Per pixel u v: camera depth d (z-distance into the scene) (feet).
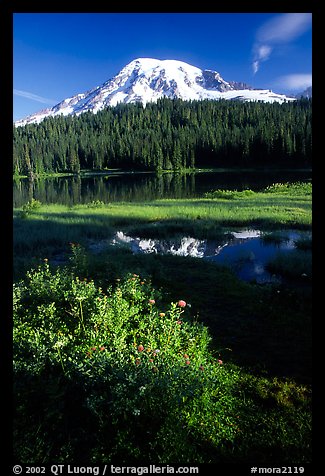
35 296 21.57
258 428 12.04
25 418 11.15
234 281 29.14
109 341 15.46
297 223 59.26
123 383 11.34
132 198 118.42
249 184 154.61
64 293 20.88
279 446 11.12
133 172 318.24
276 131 291.58
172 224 61.26
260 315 21.63
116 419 11.03
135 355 13.82
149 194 131.23
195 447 10.52
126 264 33.35
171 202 94.17
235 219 63.87
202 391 12.39
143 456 10.09
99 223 62.54
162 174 274.77
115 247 45.37
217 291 26.37
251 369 15.74
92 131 453.58
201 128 378.94
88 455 9.96
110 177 271.28
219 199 98.12
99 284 26.22
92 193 144.36
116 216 70.28
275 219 62.54
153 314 18.20
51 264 37.55
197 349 15.81
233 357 16.78
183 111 477.36
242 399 13.62
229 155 316.81
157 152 314.14
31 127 474.90
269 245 47.96
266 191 118.21
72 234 52.60
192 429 11.46
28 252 42.52
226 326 20.21
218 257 42.68
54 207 86.94
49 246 46.78
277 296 24.88
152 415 11.21
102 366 12.19
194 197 113.39
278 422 12.27
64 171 356.18
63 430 10.85
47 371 13.37
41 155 348.59
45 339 15.57
